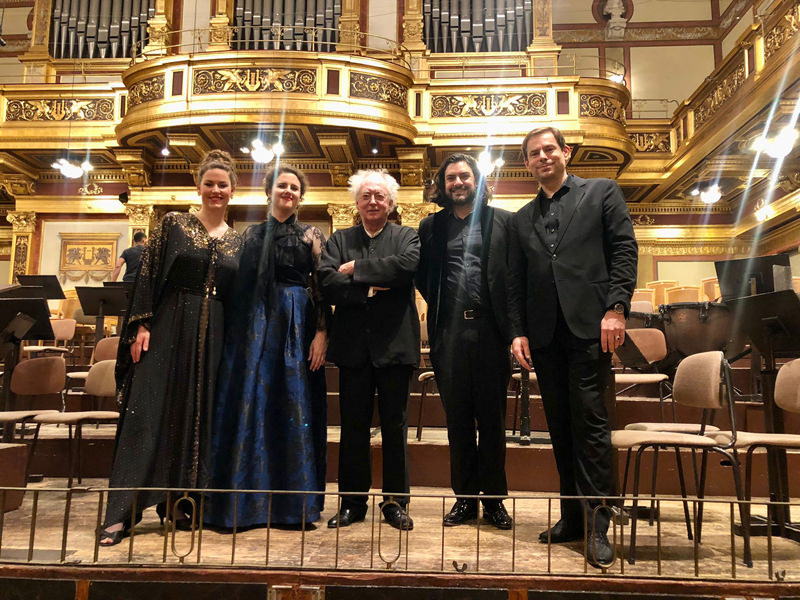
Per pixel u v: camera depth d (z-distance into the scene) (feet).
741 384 14.60
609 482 6.83
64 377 10.41
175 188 30.71
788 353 9.03
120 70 33.83
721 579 5.82
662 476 10.19
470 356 7.82
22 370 10.16
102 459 10.91
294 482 7.57
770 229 33.68
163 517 7.52
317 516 7.72
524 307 7.58
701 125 30.01
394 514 7.72
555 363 7.30
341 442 7.99
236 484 7.41
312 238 8.29
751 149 27.48
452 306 7.96
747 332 8.36
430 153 30.66
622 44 38.91
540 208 7.56
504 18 32.86
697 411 12.39
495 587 5.81
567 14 39.42
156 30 31.86
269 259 8.13
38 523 7.68
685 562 6.42
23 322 10.30
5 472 8.25
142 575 5.95
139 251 19.83
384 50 31.63
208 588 5.90
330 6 32.19
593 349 6.97
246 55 26.78
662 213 36.11
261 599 5.85
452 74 32.60
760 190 33.32
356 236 8.30
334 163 30.25
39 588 5.97
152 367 7.58
